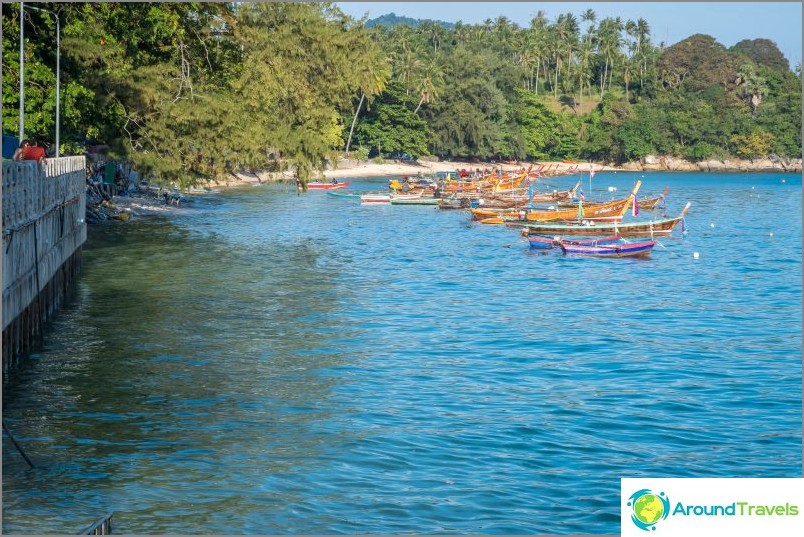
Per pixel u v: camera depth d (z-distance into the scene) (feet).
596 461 81.87
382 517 68.69
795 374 115.85
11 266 104.83
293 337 131.64
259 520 67.26
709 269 222.89
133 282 175.63
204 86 233.76
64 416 91.15
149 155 227.81
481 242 272.31
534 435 88.89
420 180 510.58
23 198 113.19
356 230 302.25
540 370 116.37
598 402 101.40
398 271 208.54
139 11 205.98
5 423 88.33
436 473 78.02
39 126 175.11
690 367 119.44
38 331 126.11
